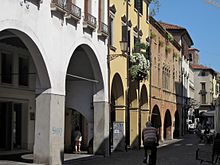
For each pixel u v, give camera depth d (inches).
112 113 1238.3
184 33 2439.7
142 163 864.9
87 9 930.1
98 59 991.0
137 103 1339.8
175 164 864.9
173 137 2134.6
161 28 1758.1
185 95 2610.7
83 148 1218.0
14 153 991.0
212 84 4301.2
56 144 778.2
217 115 1203.9
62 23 799.1
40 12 717.9
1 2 605.6
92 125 1072.2
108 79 1057.5
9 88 984.9
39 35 716.0
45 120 761.0
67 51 821.9
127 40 1213.1
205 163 892.0
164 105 1860.2
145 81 1454.2
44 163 757.3
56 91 780.6
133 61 1250.0
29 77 1055.0
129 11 1279.5
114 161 908.6
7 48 971.9
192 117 3004.4
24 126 1048.2
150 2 1526.8
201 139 1822.1
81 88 1079.0
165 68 1902.1
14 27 638.5
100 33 989.2
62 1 781.3
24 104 1048.8
